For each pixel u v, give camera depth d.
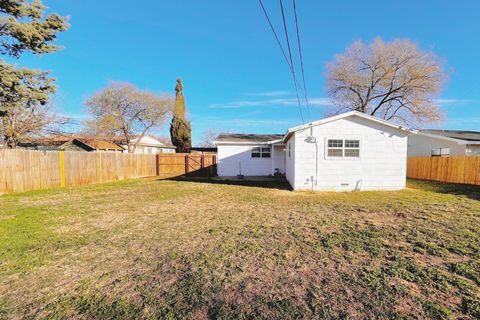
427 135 17.00
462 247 3.92
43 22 10.08
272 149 17.61
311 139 10.48
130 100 27.53
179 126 30.75
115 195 9.46
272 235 4.62
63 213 6.52
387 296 2.62
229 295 2.70
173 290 2.81
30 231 4.99
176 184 13.05
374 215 6.09
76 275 3.20
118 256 3.77
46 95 10.43
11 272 3.29
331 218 5.83
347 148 10.53
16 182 9.96
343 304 2.50
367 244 4.11
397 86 21.88
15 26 9.09
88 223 5.57
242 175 16.77
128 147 28.30
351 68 23.00
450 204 7.33
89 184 13.04
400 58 21.08
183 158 19.09
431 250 3.82
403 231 4.77
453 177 13.05
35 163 10.73
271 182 14.02
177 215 6.27
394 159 10.57
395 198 8.48
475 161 11.94
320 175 10.54
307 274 3.13
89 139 24.33
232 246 4.10
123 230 5.05
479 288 2.75
